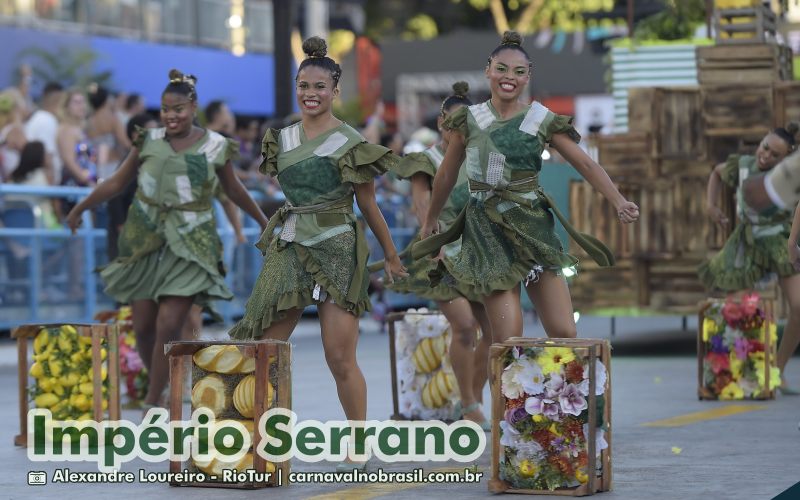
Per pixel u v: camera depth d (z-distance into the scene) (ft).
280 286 49.16
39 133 110.63
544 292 49.57
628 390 77.15
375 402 71.82
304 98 49.08
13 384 82.12
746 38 95.55
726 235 93.20
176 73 64.64
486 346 60.70
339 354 49.29
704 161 93.66
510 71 48.44
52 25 155.22
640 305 94.94
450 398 63.00
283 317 49.57
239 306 117.60
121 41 166.09
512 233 48.80
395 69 233.96
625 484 46.11
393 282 54.80
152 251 64.34
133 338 71.56
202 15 182.70
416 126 229.66
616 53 105.19
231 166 65.67
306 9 195.72
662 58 104.22
